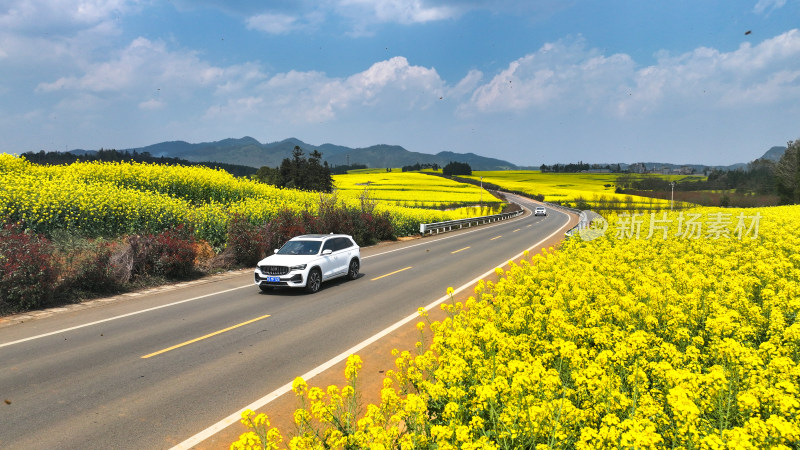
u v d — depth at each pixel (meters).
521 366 4.28
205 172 25.80
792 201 74.75
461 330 5.44
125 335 8.29
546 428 3.54
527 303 8.06
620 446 3.18
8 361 6.90
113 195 16.86
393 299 11.44
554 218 56.25
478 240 28.03
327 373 6.58
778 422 3.20
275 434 3.62
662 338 6.17
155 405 5.50
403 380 4.97
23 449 4.52
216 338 8.17
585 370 4.20
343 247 14.18
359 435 3.56
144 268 13.16
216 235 17.44
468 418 4.05
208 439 4.76
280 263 11.95
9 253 10.27
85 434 4.82
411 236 31.44
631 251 14.55
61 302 10.74
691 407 3.34
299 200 28.45
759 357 4.98
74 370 6.58
